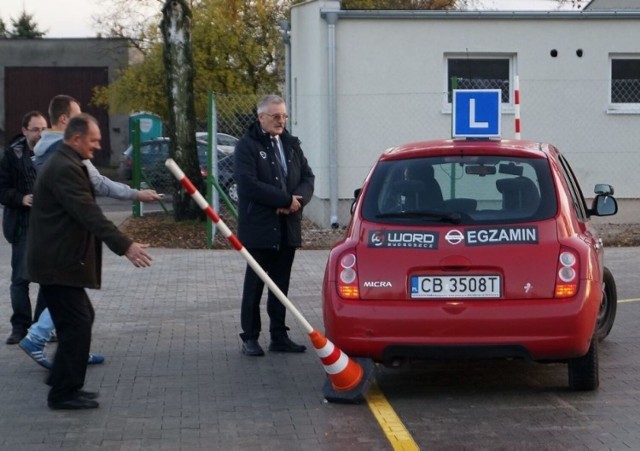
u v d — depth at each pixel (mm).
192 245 16078
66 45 44438
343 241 6934
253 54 32062
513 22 17547
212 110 15719
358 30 17375
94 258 6781
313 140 18172
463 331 6473
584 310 6461
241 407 6922
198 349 8805
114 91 34406
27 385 7562
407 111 17469
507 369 7965
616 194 17766
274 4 31906
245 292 8445
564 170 7500
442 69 17531
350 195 17469
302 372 7934
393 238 6719
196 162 18500
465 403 6945
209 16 31672
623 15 17547
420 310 6516
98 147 6824
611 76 17797
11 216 8727
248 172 8109
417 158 7156
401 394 7234
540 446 5934
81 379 6879
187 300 11234
